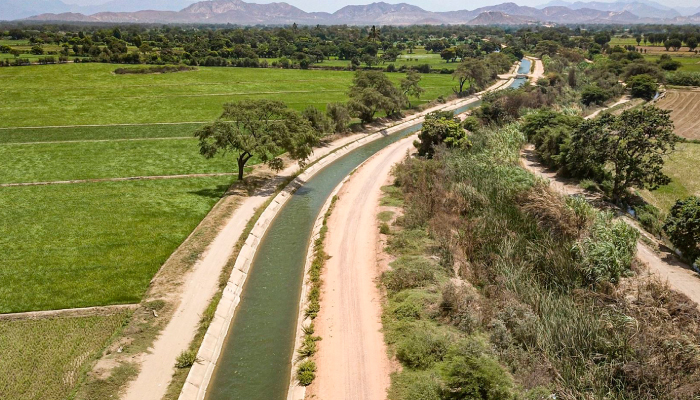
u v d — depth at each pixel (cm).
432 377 2412
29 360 2595
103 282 3384
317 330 2969
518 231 3906
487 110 8638
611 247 3344
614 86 11431
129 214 4516
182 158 6278
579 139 5141
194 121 8325
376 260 3797
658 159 4659
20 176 5453
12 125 7731
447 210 4497
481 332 2800
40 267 3553
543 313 2853
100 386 2409
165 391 2439
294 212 4950
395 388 2420
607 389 2292
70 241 3959
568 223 3816
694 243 3597
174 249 3906
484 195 4559
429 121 6606
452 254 3738
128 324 2920
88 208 4628
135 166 5912
